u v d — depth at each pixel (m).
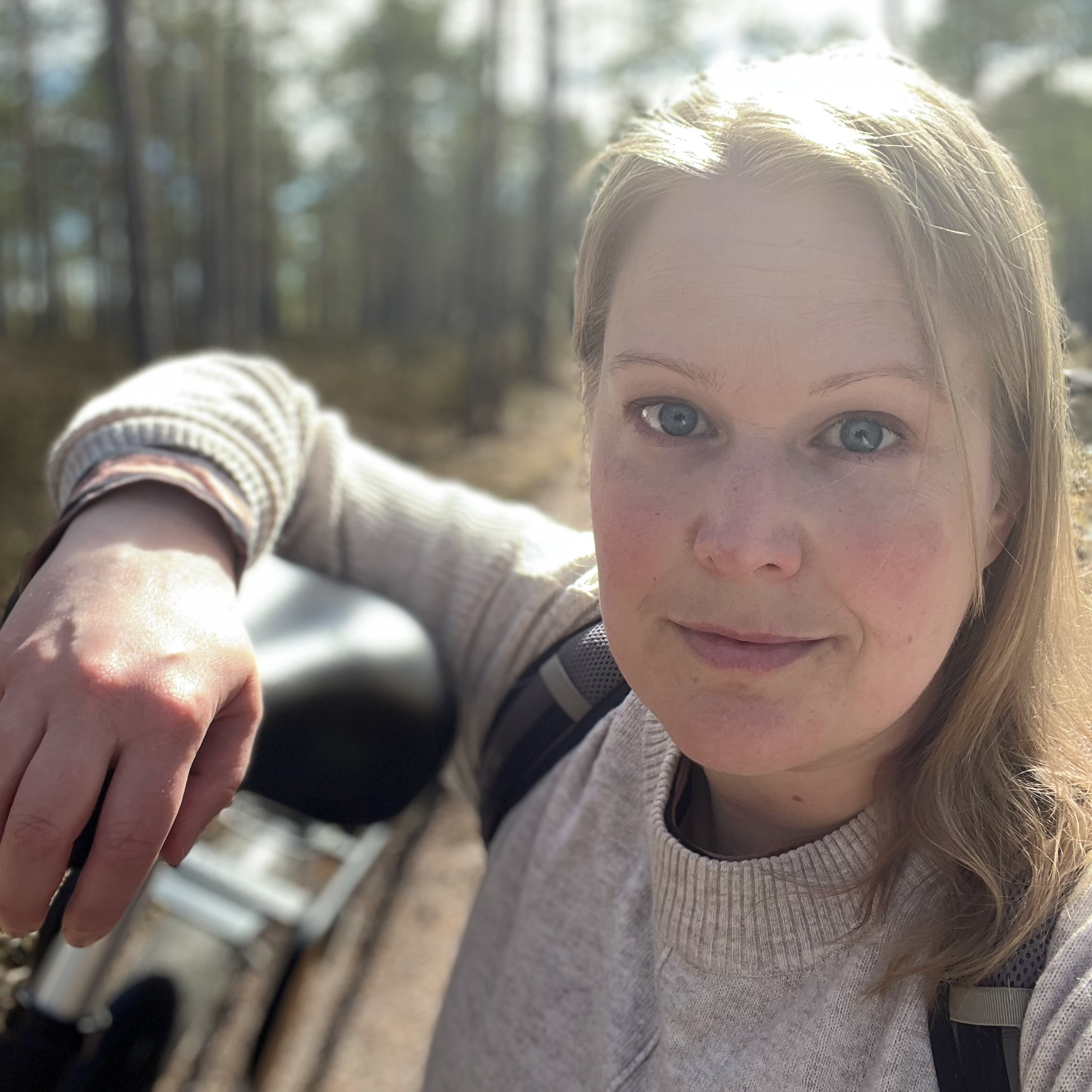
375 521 1.25
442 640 1.19
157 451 0.98
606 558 0.69
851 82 0.66
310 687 1.03
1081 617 0.76
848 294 0.61
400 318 33.03
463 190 35.72
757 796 0.80
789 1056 0.75
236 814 2.05
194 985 1.59
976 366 0.64
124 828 0.67
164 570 0.84
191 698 0.72
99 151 27.11
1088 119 17.47
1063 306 0.78
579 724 1.00
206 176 17.77
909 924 0.72
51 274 27.95
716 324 0.62
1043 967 0.67
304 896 1.95
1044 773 0.72
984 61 17.28
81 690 0.70
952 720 0.72
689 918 0.79
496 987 1.00
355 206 37.78
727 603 0.64
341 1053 2.41
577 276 0.80
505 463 9.00
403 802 1.16
